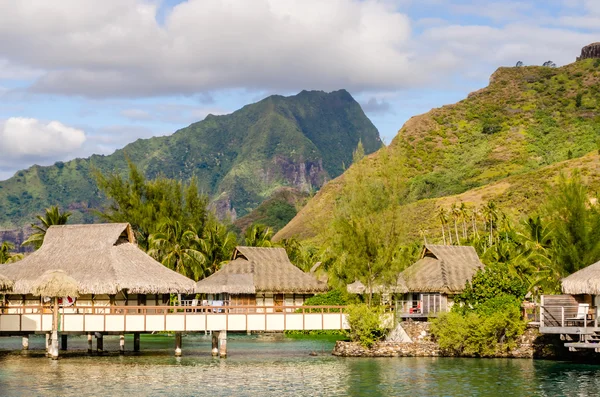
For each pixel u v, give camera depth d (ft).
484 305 186.91
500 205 492.95
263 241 379.76
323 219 212.84
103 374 160.25
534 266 249.55
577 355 178.91
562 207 210.79
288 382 150.00
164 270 209.46
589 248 205.57
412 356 189.57
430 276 223.30
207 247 317.01
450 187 637.30
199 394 137.18
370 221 198.59
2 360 184.55
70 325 184.55
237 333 296.30
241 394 137.18
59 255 206.08
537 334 183.11
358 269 196.34
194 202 356.59
